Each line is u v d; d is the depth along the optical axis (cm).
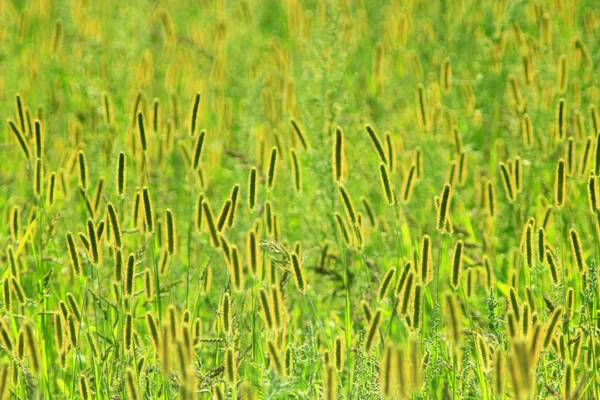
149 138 1708
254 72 2214
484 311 1262
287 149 1752
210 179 1727
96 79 2039
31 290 1353
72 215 1511
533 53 1877
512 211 1478
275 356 867
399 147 1762
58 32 2153
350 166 1602
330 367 826
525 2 2055
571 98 1794
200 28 2489
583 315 1066
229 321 934
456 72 1944
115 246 987
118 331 1070
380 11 2609
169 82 2038
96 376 1016
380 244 1480
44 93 2042
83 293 1227
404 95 2070
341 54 1412
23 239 1248
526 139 1525
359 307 1214
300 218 1459
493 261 1409
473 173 1739
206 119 2009
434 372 1010
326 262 1341
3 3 2606
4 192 1677
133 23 2183
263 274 1202
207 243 1373
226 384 960
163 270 1197
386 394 792
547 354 1047
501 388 822
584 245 1417
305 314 1241
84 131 1872
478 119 1775
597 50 1828
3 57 2188
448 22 2072
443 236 1466
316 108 1455
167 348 819
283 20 2611
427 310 1232
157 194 1645
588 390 994
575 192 1461
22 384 1021
